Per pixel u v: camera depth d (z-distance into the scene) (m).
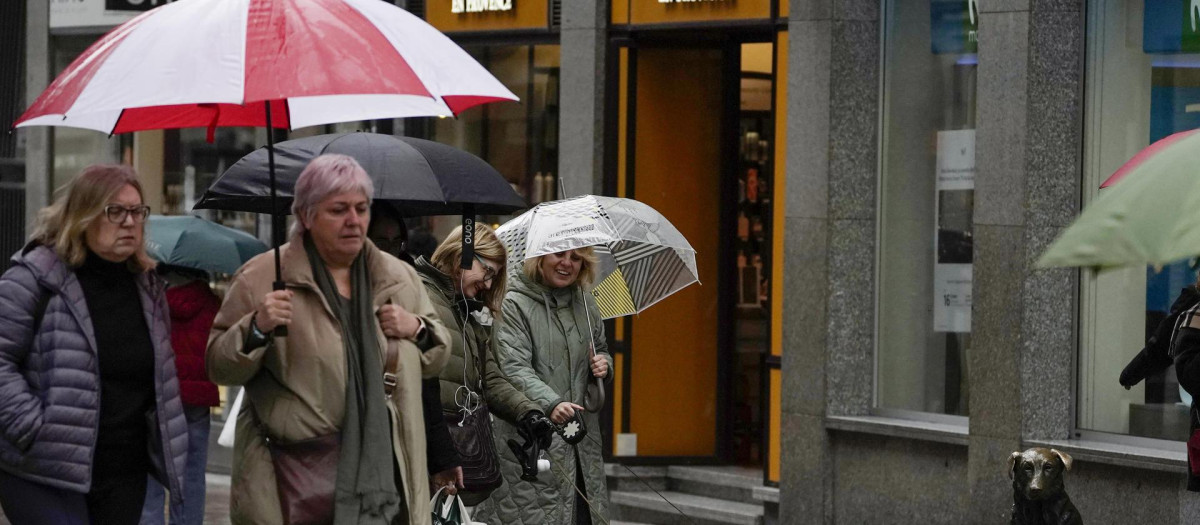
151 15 6.15
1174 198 3.87
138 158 18.00
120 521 6.73
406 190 7.93
